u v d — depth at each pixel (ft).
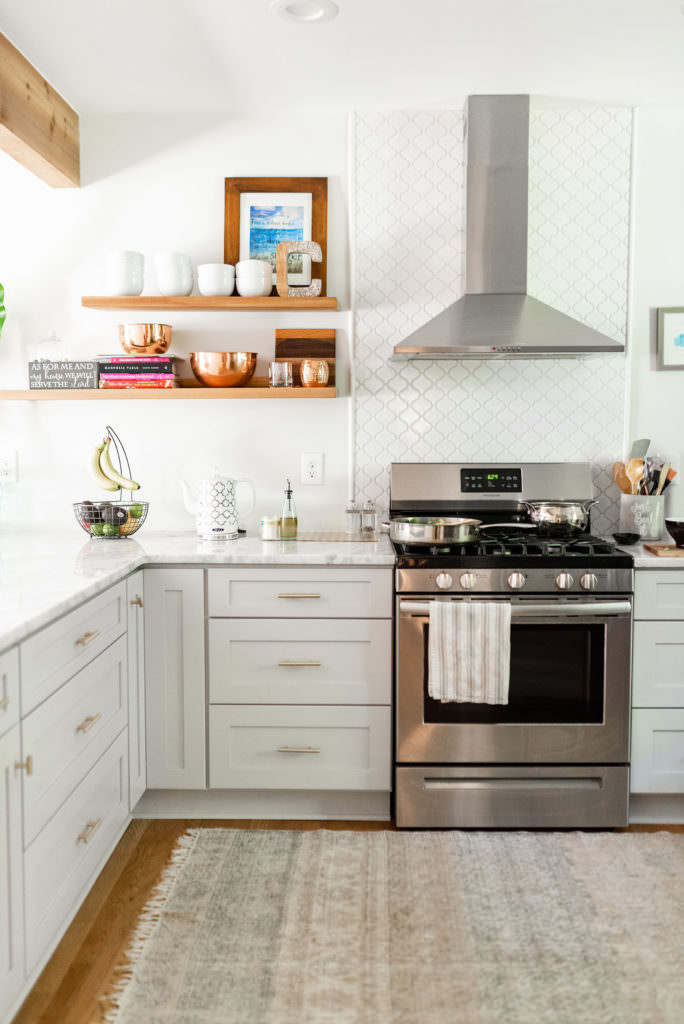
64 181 9.75
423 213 9.90
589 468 9.87
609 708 8.21
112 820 7.42
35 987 5.85
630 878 7.34
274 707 8.43
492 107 9.31
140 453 10.25
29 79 8.43
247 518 10.23
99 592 6.91
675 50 8.21
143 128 9.94
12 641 5.02
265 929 6.55
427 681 8.20
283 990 5.83
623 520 9.61
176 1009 5.64
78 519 9.37
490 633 7.93
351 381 10.07
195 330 10.14
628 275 9.92
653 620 8.26
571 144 9.82
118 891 7.13
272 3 7.25
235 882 7.28
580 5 7.31
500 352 8.77
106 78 8.87
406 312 9.99
